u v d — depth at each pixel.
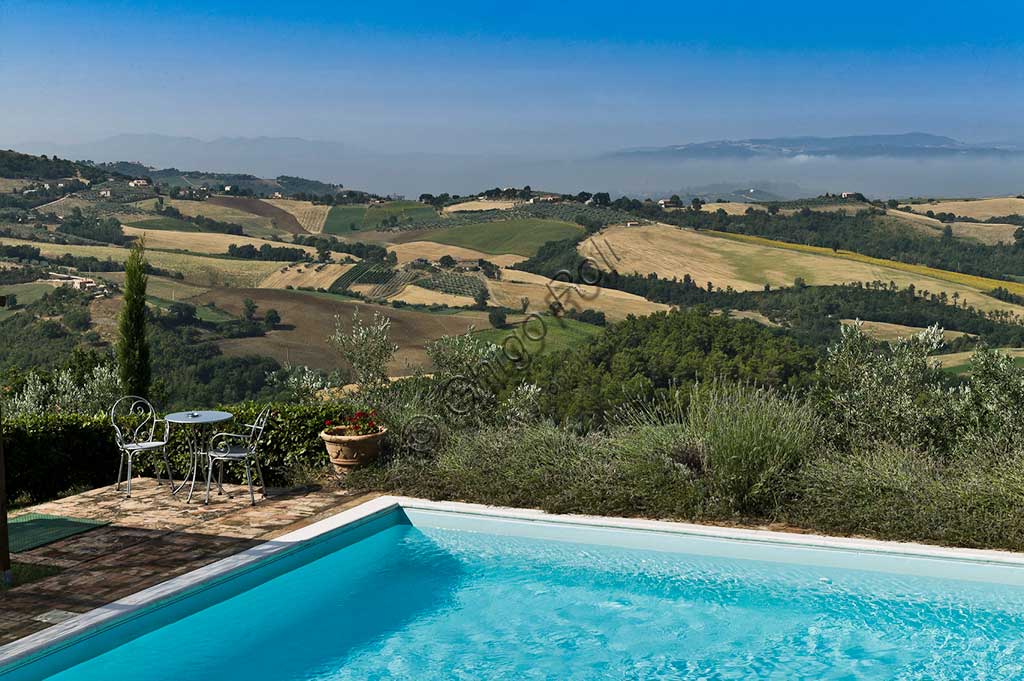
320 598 5.29
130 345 12.30
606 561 5.91
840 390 8.05
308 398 9.77
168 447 8.00
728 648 4.53
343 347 10.12
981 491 5.75
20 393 14.19
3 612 4.41
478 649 4.55
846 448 7.54
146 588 4.77
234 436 7.23
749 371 17.27
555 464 7.04
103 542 5.77
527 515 6.48
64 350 36.84
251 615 5.02
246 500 7.06
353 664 4.34
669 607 5.10
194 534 5.97
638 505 6.49
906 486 5.91
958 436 7.46
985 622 4.77
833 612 4.97
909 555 5.45
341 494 7.24
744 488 6.36
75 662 4.12
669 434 6.96
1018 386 7.39
